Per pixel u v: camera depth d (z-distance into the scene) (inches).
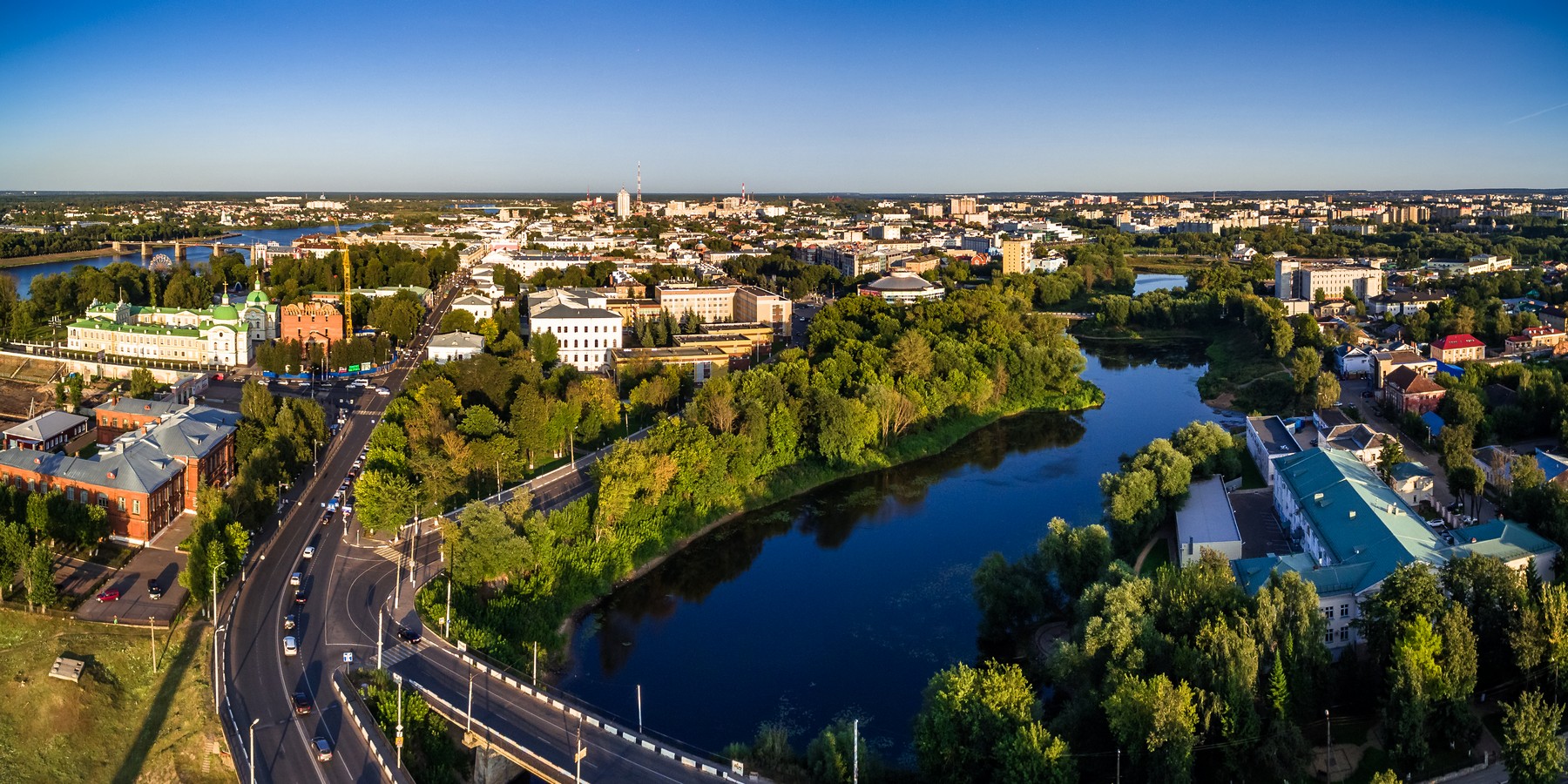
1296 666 6574.8
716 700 7859.3
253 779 6225.4
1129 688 6220.5
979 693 6412.4
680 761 6437.0
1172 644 6815.9
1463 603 7165.4
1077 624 7765.8
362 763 6402.6
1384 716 6328.7
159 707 7180.1
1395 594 6958.7
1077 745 6466.5
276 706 7037.4
